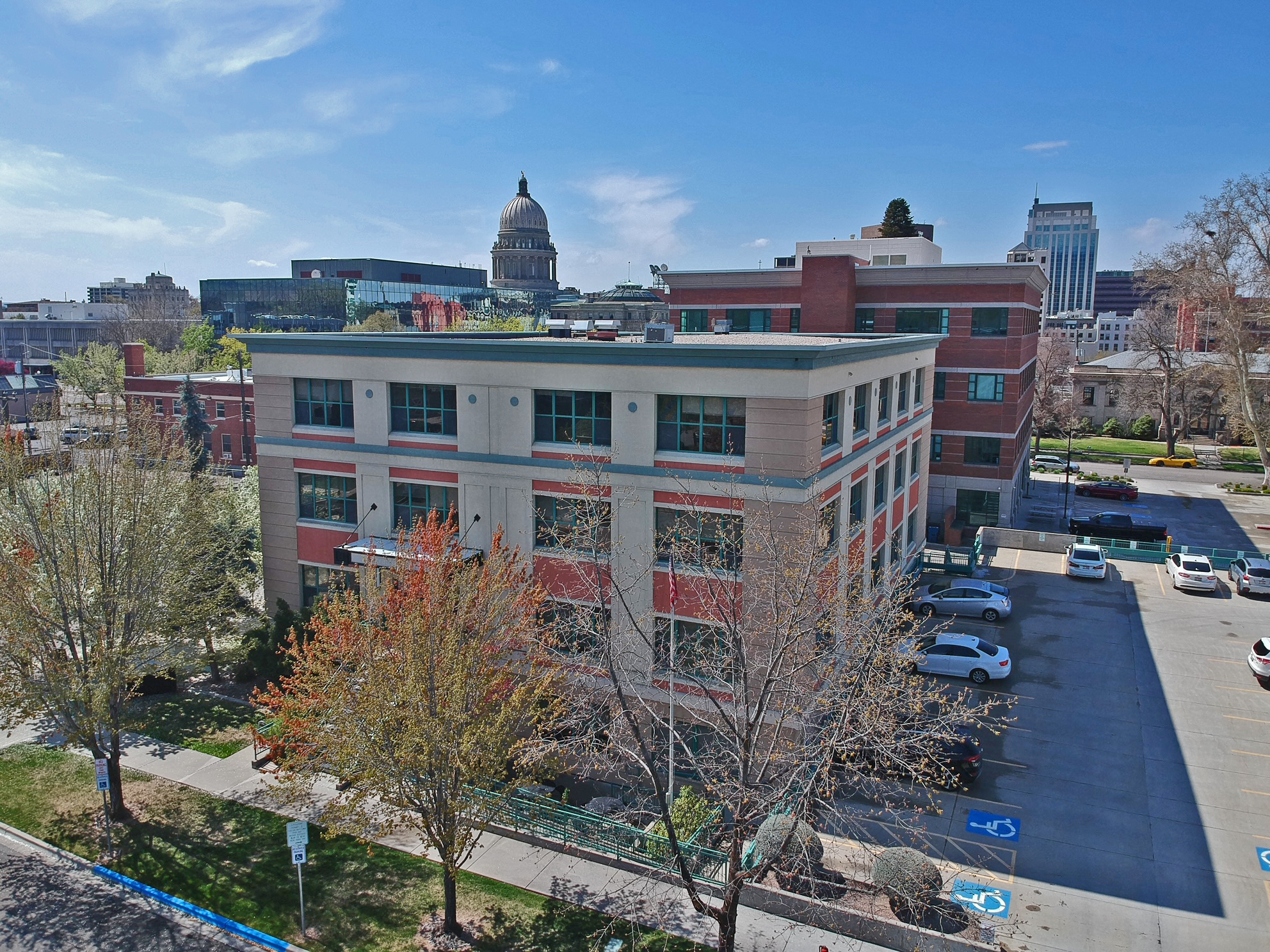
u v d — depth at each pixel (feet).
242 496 127.95
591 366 82.64
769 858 50.37
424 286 585.22
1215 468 249.96
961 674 98.22
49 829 71.36
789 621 53.52
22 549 76.79
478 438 89.30
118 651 71.61
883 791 73.61
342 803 60.54
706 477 79.05
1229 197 188.75
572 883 64.49
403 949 57.31
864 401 99.04
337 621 63.87
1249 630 114.62
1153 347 260.21
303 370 97.60
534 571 87.86
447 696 56.18
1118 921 59.31
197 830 71.10
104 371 303.07
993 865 65.77
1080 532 172.45
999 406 164.55
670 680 68.28
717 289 181.78
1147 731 86.48
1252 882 63.46
